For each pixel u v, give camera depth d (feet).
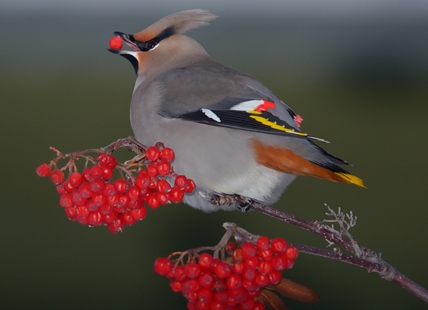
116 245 39.93
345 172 20.20
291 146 20.84
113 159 17.19
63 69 89.71
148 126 22.67
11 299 35.22
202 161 21.74
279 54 100.73
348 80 85.81
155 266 17.12
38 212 44.65
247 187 21.81
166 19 25.59
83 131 60.54
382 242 39.24
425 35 113.19
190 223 40.93
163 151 17.47
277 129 20.94
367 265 16.71
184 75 23.13
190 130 21.86
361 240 39.52
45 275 37.42
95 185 16.84
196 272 16.84
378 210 43.52
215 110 21.97
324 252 16.75
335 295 34.60
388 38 110.11
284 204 44.47
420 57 101.09
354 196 45.91
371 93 79.56
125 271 37.27
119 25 110.93
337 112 70.18
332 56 99.30
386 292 34.60
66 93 76.48
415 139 59.88
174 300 35.12
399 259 37.42
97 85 79.41
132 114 23.48
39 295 35.63
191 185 17.76
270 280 16.76
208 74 23.17
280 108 22.61
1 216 44.14
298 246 16.75
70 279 36.96
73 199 17.03
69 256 39.01
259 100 22.18
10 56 98.58
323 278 36.01
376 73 90.84
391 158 54.90
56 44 108.47
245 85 22.76
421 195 45.70
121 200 17.10
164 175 17.52
